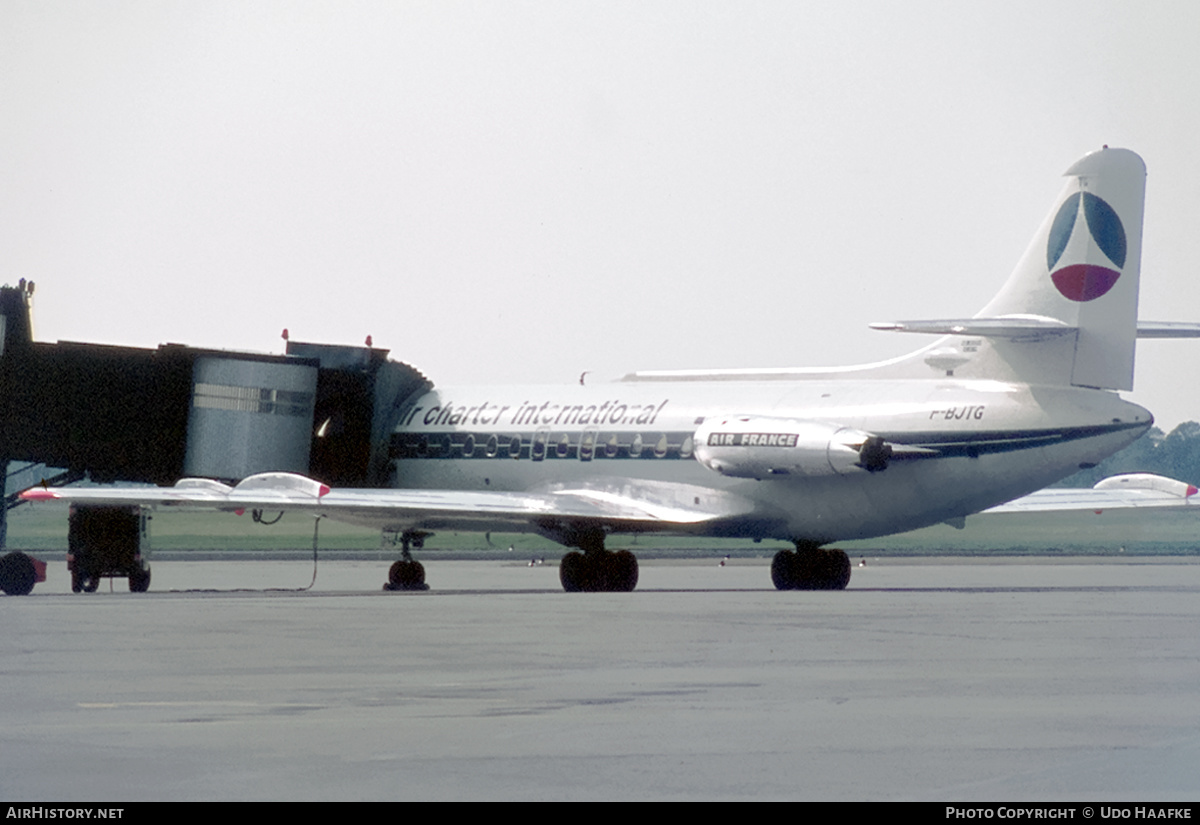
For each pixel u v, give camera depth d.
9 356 86.94
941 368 72.88
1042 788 20.41
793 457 72.88
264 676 33.22
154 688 31.09
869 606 57.66
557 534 83.06
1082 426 68.25
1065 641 41.34
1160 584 81.94
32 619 50.81
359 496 76.88
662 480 80.69
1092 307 68.81
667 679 32.59
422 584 85.62
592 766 22.22
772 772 21.69
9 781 21.06
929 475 72.38
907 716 27.05
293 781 21.09
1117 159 68.75
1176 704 28.50
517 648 39.72
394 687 31.25
